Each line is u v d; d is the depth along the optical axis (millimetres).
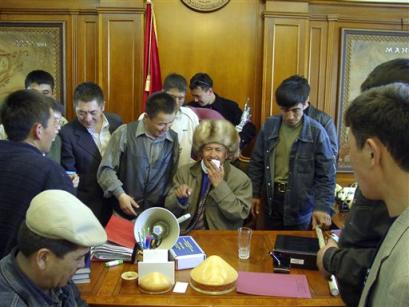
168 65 4484
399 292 824
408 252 852
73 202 1165
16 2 4383
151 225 1944
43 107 1702
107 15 4207
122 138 2555
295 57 4285
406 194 928
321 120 3051
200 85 3893
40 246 1104
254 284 1656
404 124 908
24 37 4418
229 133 2248
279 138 2748
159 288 1584
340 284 1389
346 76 4488
